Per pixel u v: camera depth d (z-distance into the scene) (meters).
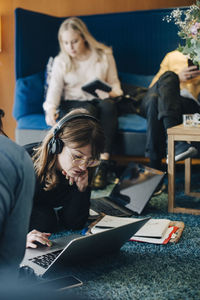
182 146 2.17
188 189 2.43
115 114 2.75
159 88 2.50
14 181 0.80
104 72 3.05
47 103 2.96
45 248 1.51
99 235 1.29
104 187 2.64
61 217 1.92
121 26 3.43
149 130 2.49
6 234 0.82
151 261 1.49
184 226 1.84
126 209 2.12
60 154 1.44
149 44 3.38
